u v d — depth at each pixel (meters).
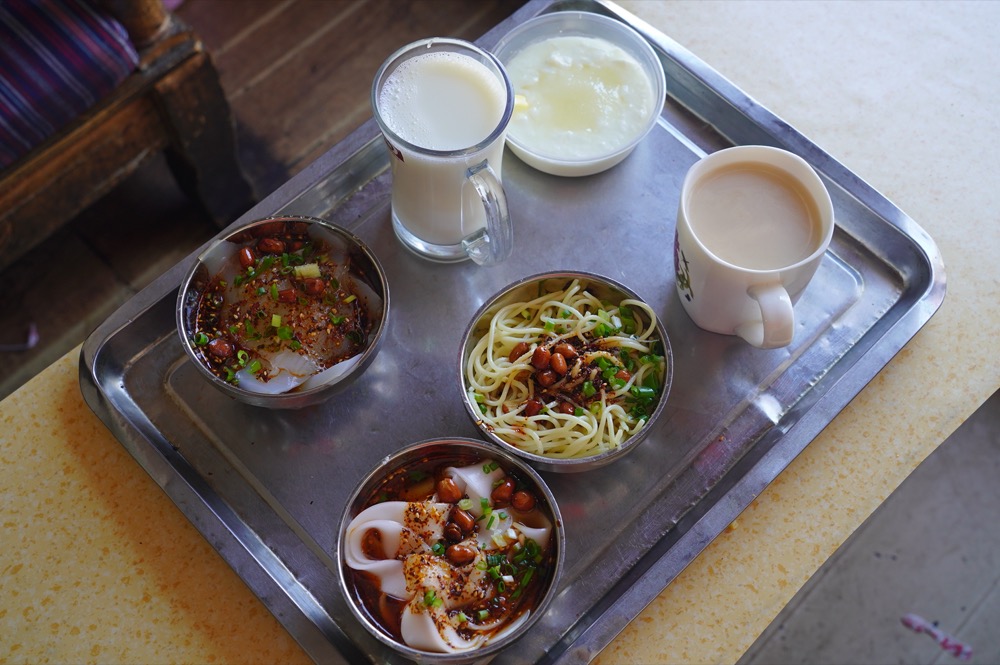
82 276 1.06
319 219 0.65
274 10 1.21
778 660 0.98
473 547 0.57
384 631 0.56
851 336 0.67
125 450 0.64
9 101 0.83
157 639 0.59
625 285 0.68
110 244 1.07
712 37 0.77
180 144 0.96
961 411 0.64
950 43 0.77
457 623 0.56
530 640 0.59
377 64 1.17
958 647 0.98
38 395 0.65
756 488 0.61
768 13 0.78
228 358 0.63
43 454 0.64
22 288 1.05
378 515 0.58
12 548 0.61
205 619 0.60
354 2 1.21
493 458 0.60
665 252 0.69
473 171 0.61
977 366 0.66
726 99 0.72
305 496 0.62
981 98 0.75
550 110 0.71
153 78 0.89
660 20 0.78
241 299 0.64
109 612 0.60
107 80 0.86
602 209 0.71
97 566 0.61
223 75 1.17
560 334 0.65
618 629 0.57
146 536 0.62
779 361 0.66
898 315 0.67
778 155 0.63
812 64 0.76
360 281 0.65
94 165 0.92
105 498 0.62
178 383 0.65
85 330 1.04
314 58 1.18
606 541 0.61
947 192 0.71
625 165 0.72
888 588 1.00
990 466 1.04
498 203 0.62
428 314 0.67
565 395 0.63
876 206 0.68
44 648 0.59
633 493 0.62
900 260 0.69
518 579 0.58
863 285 0.68
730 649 0.59
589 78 0.71
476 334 0.65
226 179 1.04
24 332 1.03
